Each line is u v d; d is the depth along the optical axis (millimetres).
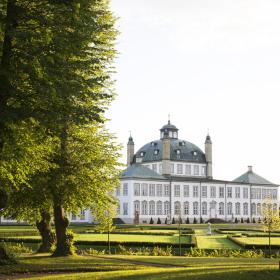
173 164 146875
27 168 27484
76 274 23391
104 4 34219
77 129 33875
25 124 24500
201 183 140750
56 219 36406
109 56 34531
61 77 23250
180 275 20547
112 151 36500
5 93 22922
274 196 156125
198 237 67062
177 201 135000
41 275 24875
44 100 23359
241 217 147625
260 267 24578
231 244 55188
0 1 23516
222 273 20641
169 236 67062
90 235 66875
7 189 28828
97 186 35219
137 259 33312
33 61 22250
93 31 25781
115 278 20797
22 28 23672
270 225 51344
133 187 127188
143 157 150375
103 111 25672
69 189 33750
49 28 23938
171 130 155000
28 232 68562
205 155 153750
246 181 152250
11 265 28141
